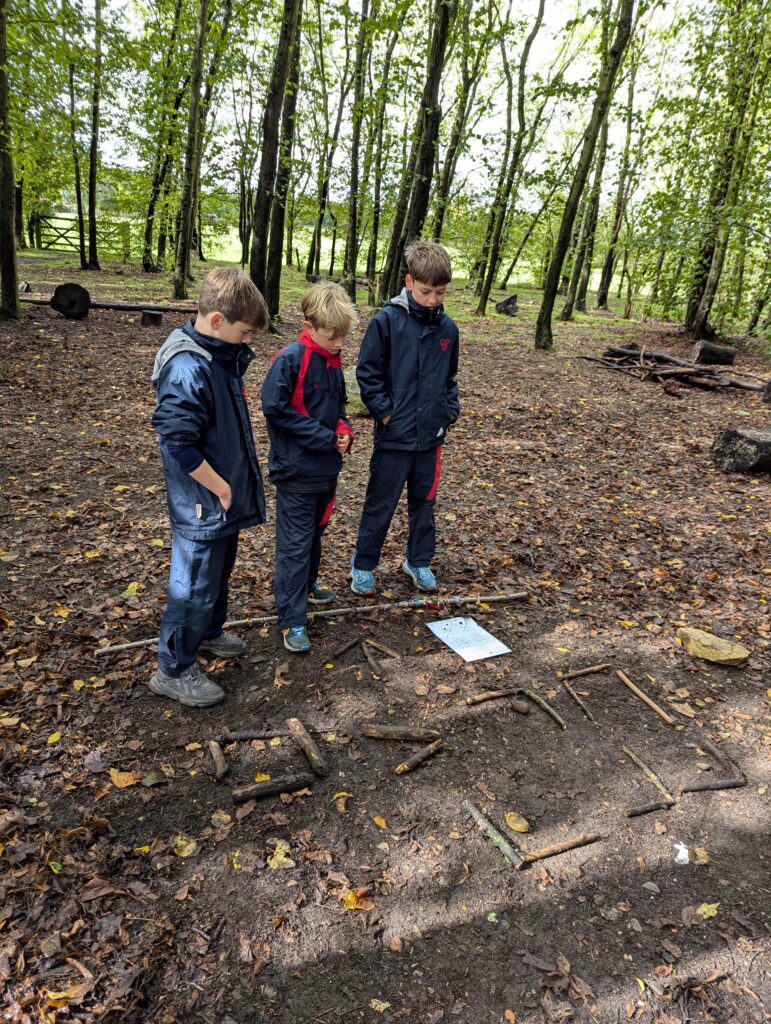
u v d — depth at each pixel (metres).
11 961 1.70
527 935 1.90
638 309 25.73
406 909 1.95
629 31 11.49
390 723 2.71
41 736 2.47
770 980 1.81
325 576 3.88
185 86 17.17
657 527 4.97
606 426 7.95
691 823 2.34
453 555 4.29
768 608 3.84
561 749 2.65
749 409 9.20
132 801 2.23
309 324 2.75
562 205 18.11
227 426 2.38
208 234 28.88
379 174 17.70
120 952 1.75
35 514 4.39
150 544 4.09
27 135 14.16
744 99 13.66
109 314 12.56
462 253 25.06
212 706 2.72
